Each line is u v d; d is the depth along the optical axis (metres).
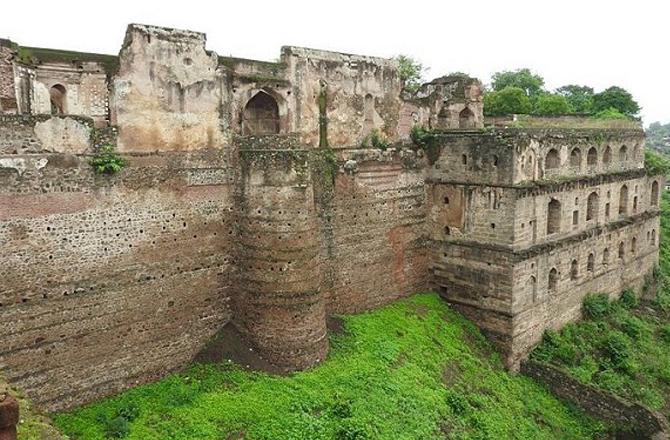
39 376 19.08
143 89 21.12
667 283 43.66
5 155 18.00
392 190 29.69
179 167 22.11
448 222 30.45
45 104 21.27
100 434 18.20
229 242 23.80
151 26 21.19
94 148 20.02
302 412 20.14
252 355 23.00
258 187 22.61
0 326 18.16
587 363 30.23
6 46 19.77
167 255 22.00
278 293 22.61
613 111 51.59
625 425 26.28
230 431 18.72
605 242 35.88
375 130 29.55
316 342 23.27
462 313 30.33
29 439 11.23
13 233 18.20
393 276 30.12
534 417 25.88
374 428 20.39
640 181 39.75
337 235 27.61
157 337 21.91
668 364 31.97
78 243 19.64
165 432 18.34
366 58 28.80
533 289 29.64
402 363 24.80
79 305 19.81
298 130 26.38
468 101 32.94
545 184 29.02
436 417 22.42
